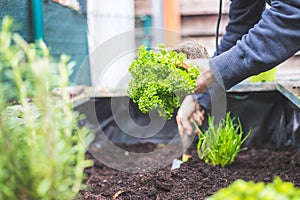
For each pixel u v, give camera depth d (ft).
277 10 4.14
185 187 4.98
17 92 2.86
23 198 2.78
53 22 7.17
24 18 6.40
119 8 9.38
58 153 2.72
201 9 11.89
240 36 5.98
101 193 4.92
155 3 11.84
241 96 7.30
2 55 3.12
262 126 7.43
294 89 6.16
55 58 7.12
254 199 2.30
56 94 3.14
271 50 4.19
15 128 2.85
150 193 4.78
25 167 2.72
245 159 6.49
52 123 2.76
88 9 9.30
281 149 7.16
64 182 2.79
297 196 2.32
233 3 5.89
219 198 2.37
